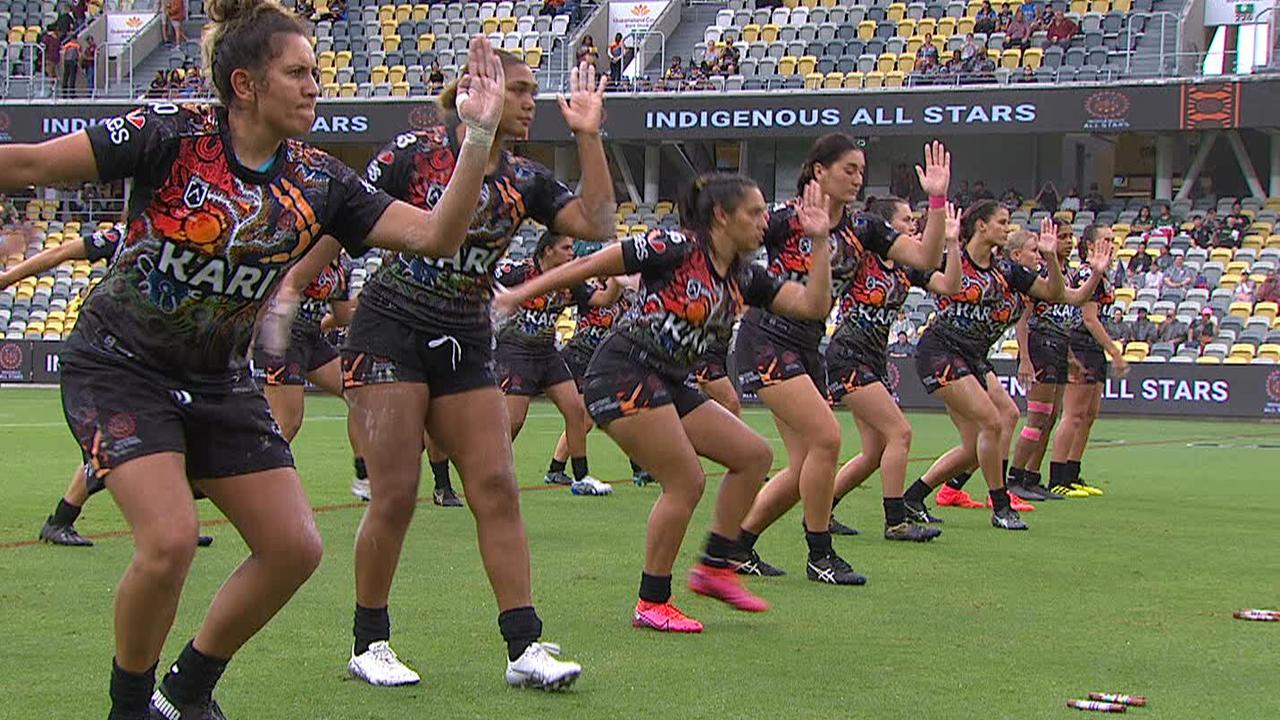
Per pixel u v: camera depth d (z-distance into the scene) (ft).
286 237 15.19
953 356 38.45
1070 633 24.35
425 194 19.58
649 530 23.81
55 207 126.21
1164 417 95.91
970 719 18.54
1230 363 94.84
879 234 30.63
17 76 130.00
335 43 131.95
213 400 15.48
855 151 29.12
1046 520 40.60
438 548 32.50
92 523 35.35
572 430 45.42
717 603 26.48
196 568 29.09
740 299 24.20
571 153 131.34
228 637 16.12
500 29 130.72
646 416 23.18
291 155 15.37
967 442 39.09
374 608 20.16
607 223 20.30
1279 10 115.75
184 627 23.39
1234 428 85.46
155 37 139.23
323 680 19.99
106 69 131.54
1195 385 95.66
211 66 14.98
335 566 29.71
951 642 23.43
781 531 36.91
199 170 14.79
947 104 109.29
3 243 23.84
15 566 28.89
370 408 19.77
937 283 35.29
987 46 116.67
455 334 19.79
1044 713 18.90
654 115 115.03
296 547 15.76
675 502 23.58
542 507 41.98
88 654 21.33
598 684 20.10
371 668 19.89
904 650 22.72
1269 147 123.65
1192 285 103.35
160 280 14.90
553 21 130.00
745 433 25.07
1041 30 116.37
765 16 127.44
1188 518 41.42
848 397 35.14
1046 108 107.24
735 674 20.84
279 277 15.47
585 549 33.27
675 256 22.91
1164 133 113.60
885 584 29.09
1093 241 45.24
